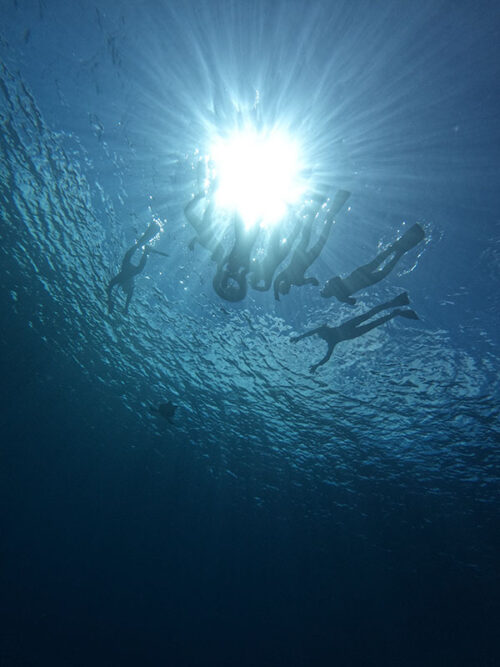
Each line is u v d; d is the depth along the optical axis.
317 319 6.75
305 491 12.59
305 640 15.34
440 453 8.90
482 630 12.09
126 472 16.67
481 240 4.40
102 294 10.30
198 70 4.39
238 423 11.79
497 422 7.34
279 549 14.79
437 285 5.25
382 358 7.19
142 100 5.05
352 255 5.04
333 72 3.84
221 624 16.17
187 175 5.42
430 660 13.53
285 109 4.21
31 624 15.29
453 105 3.64
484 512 9.62
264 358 8.73
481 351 6.07
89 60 5.02
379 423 8.98
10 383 15.59
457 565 11.25
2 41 5.41
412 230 2.98
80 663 14.88
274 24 3.78
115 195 6.79
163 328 9.90
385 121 3.94
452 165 3.92
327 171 4.31
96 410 15.52
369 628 14.27
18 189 8.60
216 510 15.30
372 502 11.42
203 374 10.72
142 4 4.16
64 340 13.54
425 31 3.38
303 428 10.46
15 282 12.25
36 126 6.58
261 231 3.67
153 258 7.66
